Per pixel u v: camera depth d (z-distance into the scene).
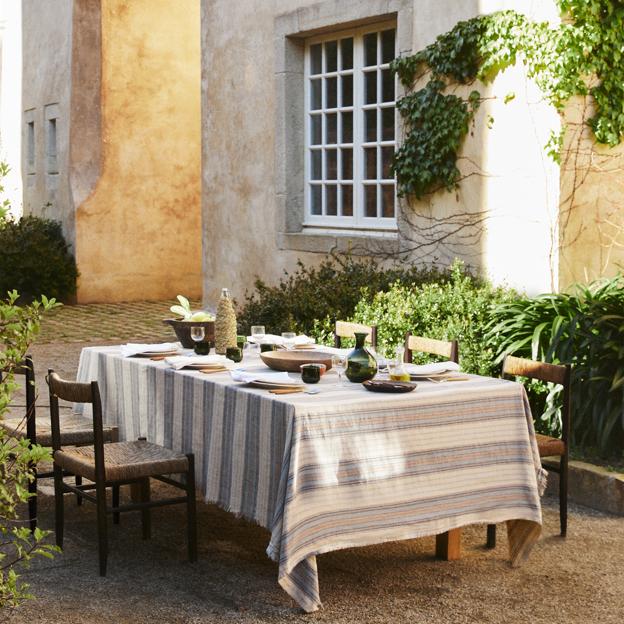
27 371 4.76
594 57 7.38
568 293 7.25
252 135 10.83
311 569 3.86
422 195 8.51
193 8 15.58
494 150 7.82
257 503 4.07
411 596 4.06
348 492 3.94
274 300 7.81
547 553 4.61
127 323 12.80
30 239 14.58
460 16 8.06
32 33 16.88
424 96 8.36
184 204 15.72
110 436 5.02
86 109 15.00
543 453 4.76
